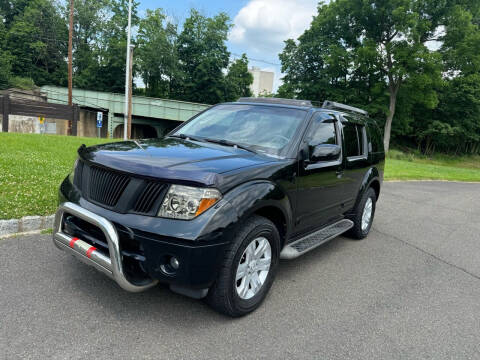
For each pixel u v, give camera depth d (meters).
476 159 53.50
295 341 2.85
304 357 2.66
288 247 3.71
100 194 2.87
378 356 2.77
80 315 2.87
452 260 5.34
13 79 44.50
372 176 5.59
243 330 2.92
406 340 3.04
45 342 2.51
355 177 5.02
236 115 4.25
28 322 2.71
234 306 2.95
